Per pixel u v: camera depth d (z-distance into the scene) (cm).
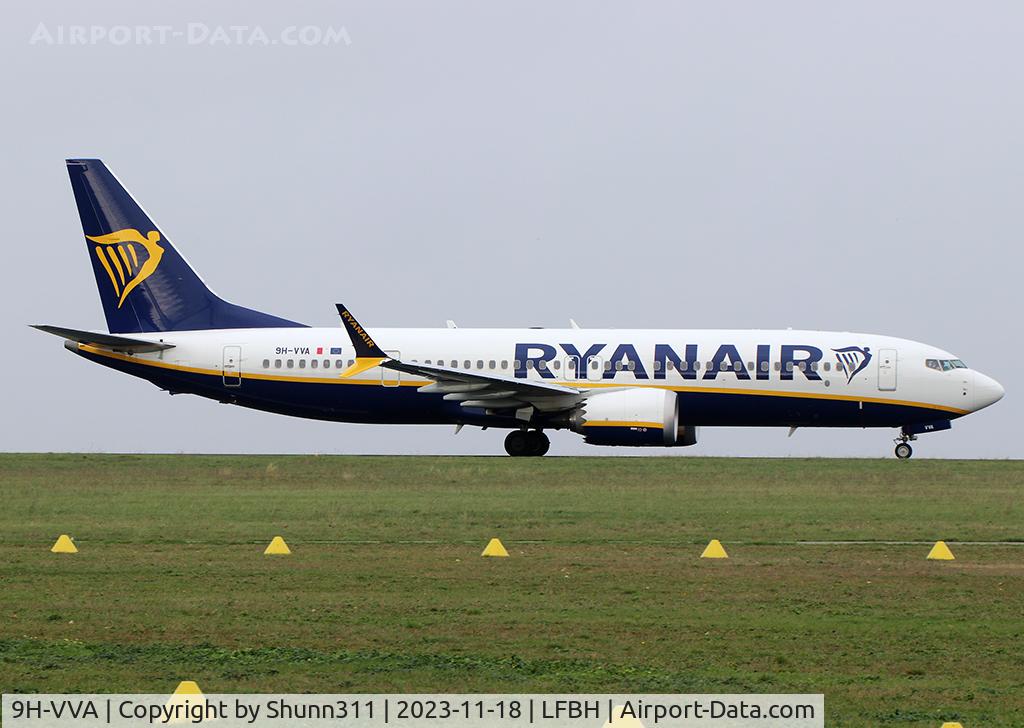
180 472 17425
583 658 7019
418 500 14050
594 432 19788
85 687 6400
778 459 19700
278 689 6394
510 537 11206
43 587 8794
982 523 12262
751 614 8100
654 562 9938
